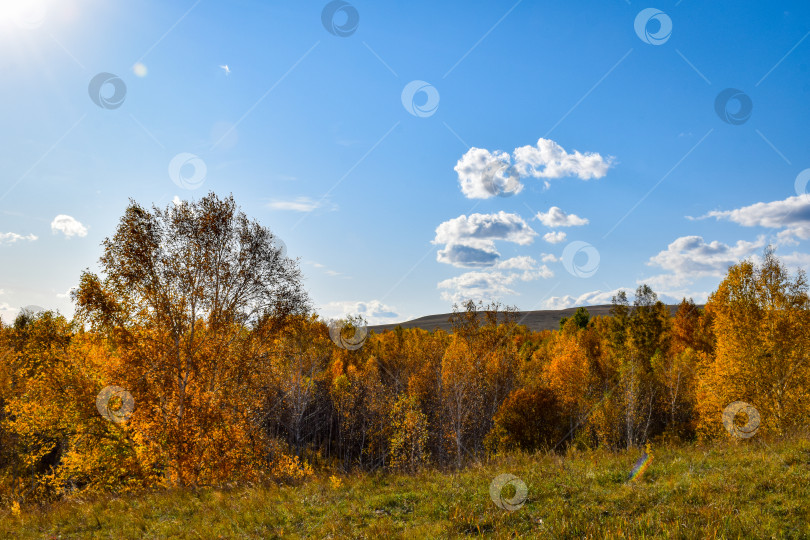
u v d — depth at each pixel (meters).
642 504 8.48
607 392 40.09
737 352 25.84
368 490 11.13
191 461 18.17
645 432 37.03
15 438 27.73
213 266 20.38
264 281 20.89
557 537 7.39
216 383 20.08
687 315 54.97
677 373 41.22
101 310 18.45
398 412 40.81
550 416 37.47
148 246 19.20
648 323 54.97
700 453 12.02
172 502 11.59
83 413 22.19
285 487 12.02
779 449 11.30
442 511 9.27
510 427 36.44
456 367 42.44
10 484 29.12
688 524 7.19
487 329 46.25
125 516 10.82
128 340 19.02
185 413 18.78
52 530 10.69
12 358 27.38
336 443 45.50
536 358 58.12
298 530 8.95
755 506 7.70
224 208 20.75
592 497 9.17
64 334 24.27
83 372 23.38
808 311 24.67
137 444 21.08
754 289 26.23
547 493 9.59
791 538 6.55
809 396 23.61
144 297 19.38
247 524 9.39
